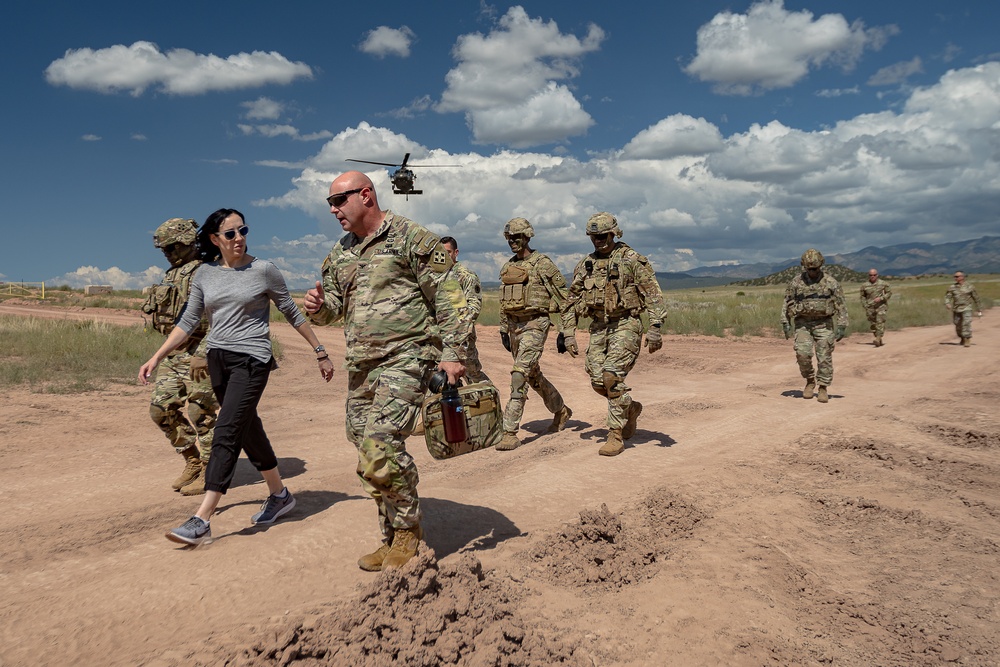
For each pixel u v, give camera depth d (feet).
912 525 14.19
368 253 11.30
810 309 29.55
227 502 15.43
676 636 9.62
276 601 9.99
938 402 26.94
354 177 11.43
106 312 95.91
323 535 12.76
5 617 9.52
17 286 135.13
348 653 8.32
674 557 12.57
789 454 19.99
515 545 12.71
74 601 10.00
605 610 10.40
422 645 8.59
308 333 14.26
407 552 11.26
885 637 9.70
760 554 12.64
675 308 88.43
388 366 11.15
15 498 15.92
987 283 225.76
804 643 9.51
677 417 26.09
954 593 10.98
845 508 15.35
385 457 10.72
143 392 31.42
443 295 11.16
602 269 20.57
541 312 21.94
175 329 13.76
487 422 11.44
